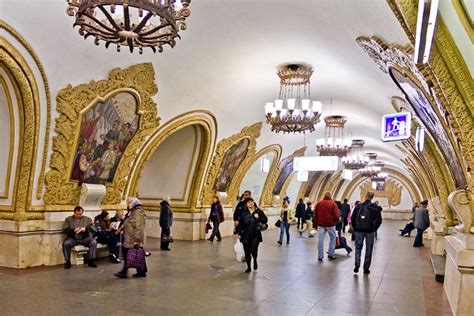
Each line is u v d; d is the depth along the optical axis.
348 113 15.04
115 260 9.03
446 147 6.62
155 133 10.95
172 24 4.36
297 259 10.40
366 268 8.73
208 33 8.20
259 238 8.68
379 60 6.53
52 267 8.31
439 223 11.88
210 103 11.79
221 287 6.98
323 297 6.56
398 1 3.96
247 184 19.88
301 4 6.39
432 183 14.05
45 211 8.54
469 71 4.43
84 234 8.55
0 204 8.32
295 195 26.30
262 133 15.95
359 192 41.97
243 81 11.24
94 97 8.57
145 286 6.89
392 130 9.19
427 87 5.20
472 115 4.62
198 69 9.77
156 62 8.98
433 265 9.30
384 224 30.64
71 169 8.86
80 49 7.62
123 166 10.39
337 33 6.84
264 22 7.65
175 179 14.12
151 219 14.46
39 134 8.04
